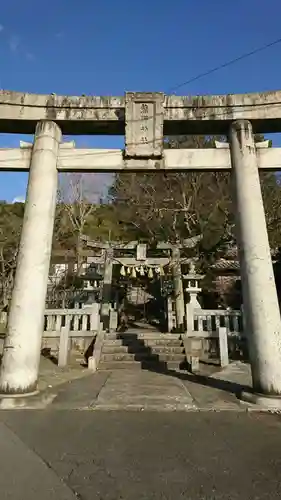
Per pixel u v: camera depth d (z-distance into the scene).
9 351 7.19
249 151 8.30
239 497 3.31
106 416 6.18
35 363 7.35
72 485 3.54
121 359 13.49
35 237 7.82
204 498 3.28
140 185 29.41
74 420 5.90
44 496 3.31
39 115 8.69
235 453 4.41
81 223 31.06
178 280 18.69
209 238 23.16
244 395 7.35
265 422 5.78
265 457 4.27
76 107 8.72
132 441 4.84
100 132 9.37
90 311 15.11
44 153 8.39
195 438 4.97
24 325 7.30
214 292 23.14
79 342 14.67
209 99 8.70
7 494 3.35
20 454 4.37
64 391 8.33
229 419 5.97
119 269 21.52
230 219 24.23
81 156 8.66
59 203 32.12
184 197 26.66
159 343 14.73
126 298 28.33
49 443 4.76
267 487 3.51
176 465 4.03
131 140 8.55
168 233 26.83
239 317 14.99
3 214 33.09
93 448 4.57
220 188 26.02
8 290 25.33
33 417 6.07
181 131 9.22
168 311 19.03
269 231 23.45
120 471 3.87
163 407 6.79
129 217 31.00
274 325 7.12
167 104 8.73
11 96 8.63
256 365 7.16
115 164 8.59
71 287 24.47
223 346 12.71
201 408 6.69
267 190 25.09
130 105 8.73
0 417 6.07
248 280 7.55
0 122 8.75
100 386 9.01
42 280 7.69
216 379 9.91
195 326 15.41
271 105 8.52
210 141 27.69
